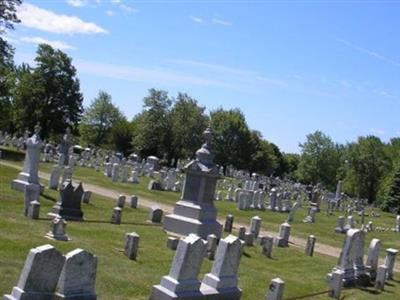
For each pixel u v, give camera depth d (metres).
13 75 74.44
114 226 24.41
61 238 19.12
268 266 22.47
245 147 112.62
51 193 30.97
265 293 17.72
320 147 126.75
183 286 14.09
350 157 115.31
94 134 116.06
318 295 19.30
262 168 117.06
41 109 78.44
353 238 21.86
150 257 19.48
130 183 48.03
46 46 78.56
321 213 56.25
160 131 97.25
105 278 15.30
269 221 38.97
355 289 21.53
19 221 21.05
